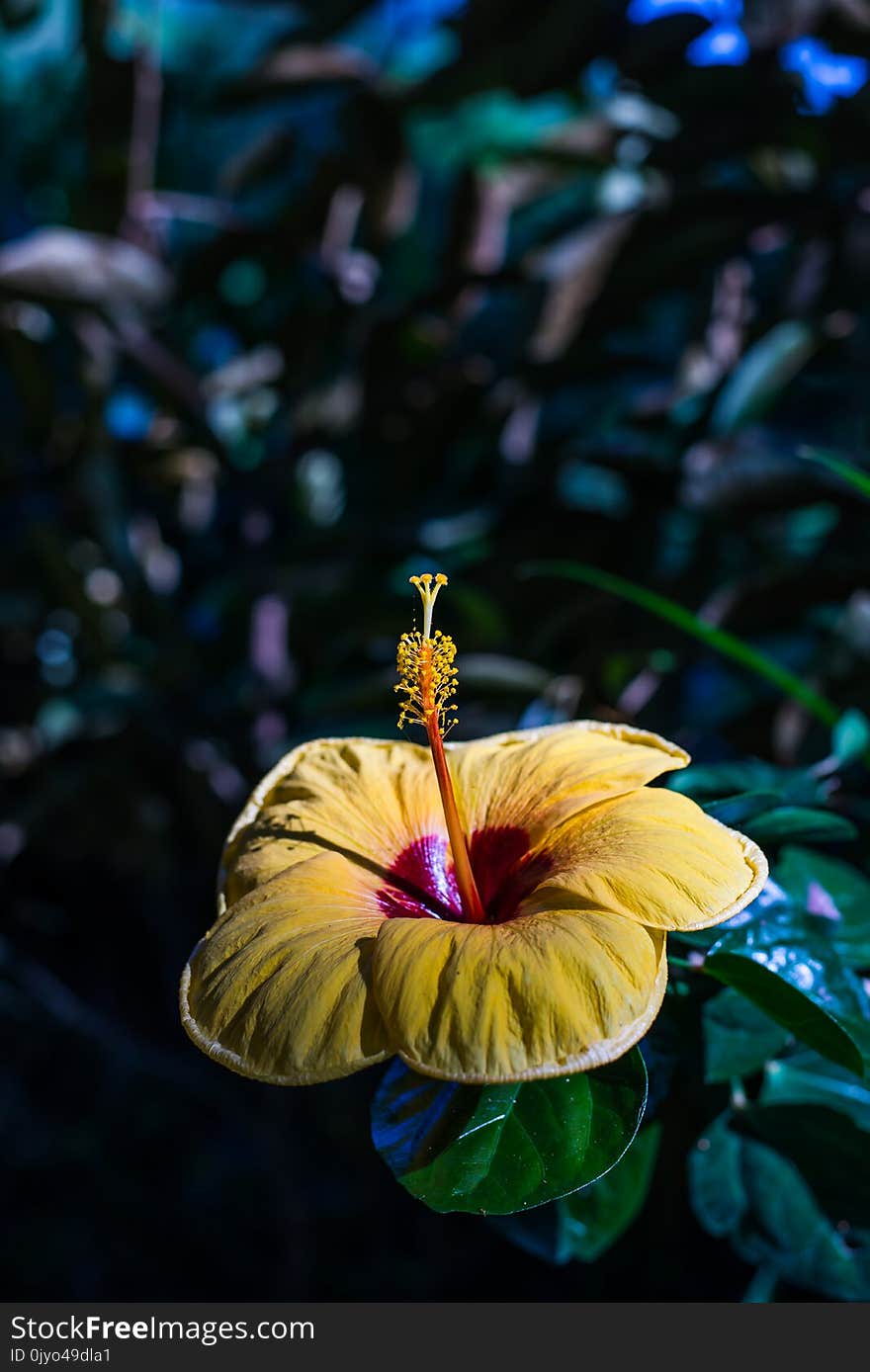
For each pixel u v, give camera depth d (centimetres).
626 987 37
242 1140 103
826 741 69
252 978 38
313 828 43
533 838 43
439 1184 38
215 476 92
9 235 97
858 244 76
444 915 42
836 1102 46
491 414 81
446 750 47
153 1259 94
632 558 75
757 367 74
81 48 83
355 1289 89
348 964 38
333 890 41
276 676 85
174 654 84
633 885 39
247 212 103
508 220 111
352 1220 95
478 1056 36
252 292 97
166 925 109
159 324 83
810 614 73
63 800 84
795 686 51
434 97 78
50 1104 107
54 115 104
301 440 87
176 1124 106
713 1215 45
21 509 83
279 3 84
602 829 41
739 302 83
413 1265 91
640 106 82
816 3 72
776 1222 44
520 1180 38
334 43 88
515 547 76
